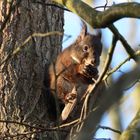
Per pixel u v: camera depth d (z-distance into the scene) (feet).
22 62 36.11
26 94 35.78
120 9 23.36
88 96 28.04
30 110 35.60
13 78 35.68
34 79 36.45
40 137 34.83
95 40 41.32
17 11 36.60
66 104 38.32
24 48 36.29
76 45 40.81
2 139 34.12
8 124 34.65
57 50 38.96
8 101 35.29
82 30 42.22
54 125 36.14
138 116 23.09
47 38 37.91
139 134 22.31
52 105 36.60
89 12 25.13
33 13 37.22
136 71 18.45
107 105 18.52
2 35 36.11
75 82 39.42
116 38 25.79
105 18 24.20
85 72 39.40
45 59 37.68
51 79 37.24
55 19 38.81
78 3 25.98
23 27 36.65
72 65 39.50
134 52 26.91
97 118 19.10
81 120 27.50
